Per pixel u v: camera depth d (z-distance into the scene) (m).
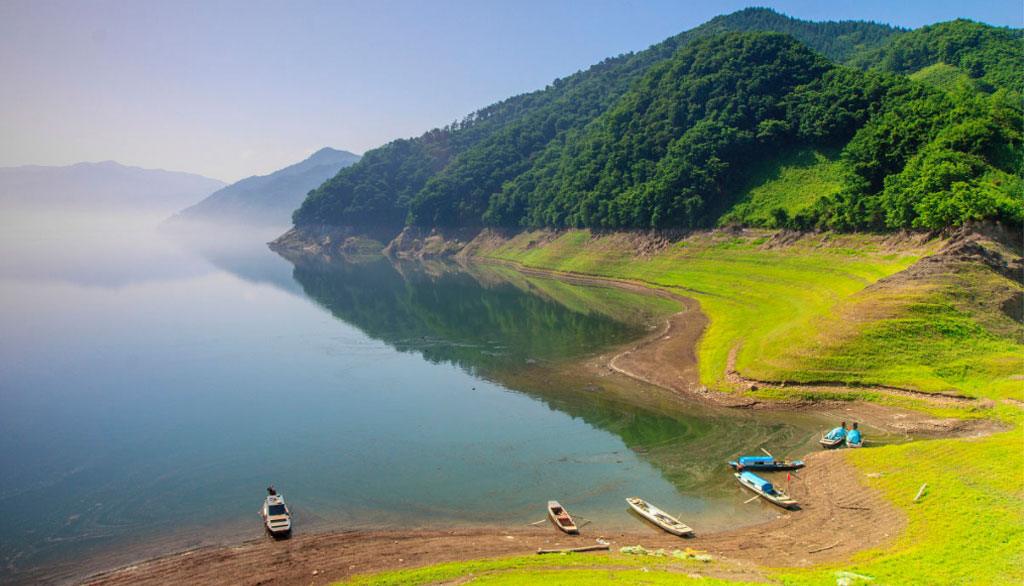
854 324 67.88
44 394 71.50
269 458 51.91
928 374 59.62
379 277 194.12
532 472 47.84
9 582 34.16
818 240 119.56
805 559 32.84
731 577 28.92
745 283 118.25
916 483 40.25
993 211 78.94
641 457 50.12
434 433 56.56
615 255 171.50
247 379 76.94
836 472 44.81
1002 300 68.75
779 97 167.50
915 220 94.62
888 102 138.38
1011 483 37.94
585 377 73.19
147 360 87.56
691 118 180.50
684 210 155.25
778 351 68.62
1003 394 55.62
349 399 67.69
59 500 44.88
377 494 44.69
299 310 129.62
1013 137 99.88
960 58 191.62
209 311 129.62
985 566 28.08
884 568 29.41
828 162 145.62
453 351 88.94
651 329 97.00
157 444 55.62
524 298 138.88
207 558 35.81
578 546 35.72
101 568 35.34
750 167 160.25
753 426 56.00
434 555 35.16
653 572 30.00
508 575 30.36
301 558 35.38
